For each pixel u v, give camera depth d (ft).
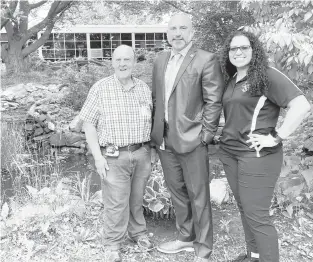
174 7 44.78
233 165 8.16
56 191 11.82
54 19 48.55
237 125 7.76
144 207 11.47
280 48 10.59
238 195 8.36
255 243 8.61
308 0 10.10
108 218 9.13
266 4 11.58
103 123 8.79
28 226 10.60
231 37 7.84
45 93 30.89
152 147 9.73
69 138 20.63
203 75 8.23
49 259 9.29
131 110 8.75
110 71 32.63
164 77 8.68
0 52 42.73
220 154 8.43
